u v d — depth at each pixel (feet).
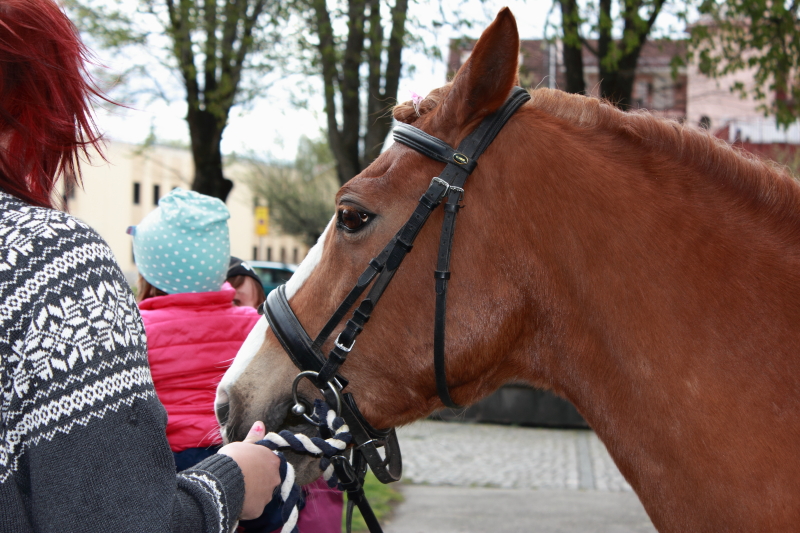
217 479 3.32
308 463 5.17
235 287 9.72
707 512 4.30
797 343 4.28
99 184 90.38
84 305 2.83
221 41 27.22
